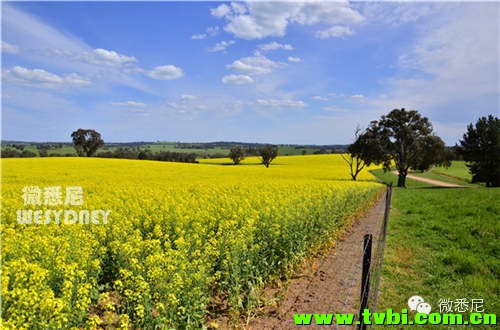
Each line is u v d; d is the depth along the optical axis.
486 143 55.88
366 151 55.25
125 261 6.97
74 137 95.81
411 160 59.44
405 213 19.42
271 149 81.19
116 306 6.13
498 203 18.39
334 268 9.56
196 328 5.39
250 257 7.64
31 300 4.26
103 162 48.09
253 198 15.03
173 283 5.43
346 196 18.27
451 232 13.04
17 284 4.97
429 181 67.12
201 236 9.10
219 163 93.44
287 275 8.43
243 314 6.64
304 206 12.33
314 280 8.60
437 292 7.88
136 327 5.01
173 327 5.08
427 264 9.69
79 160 50.38
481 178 57.31
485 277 8.58
